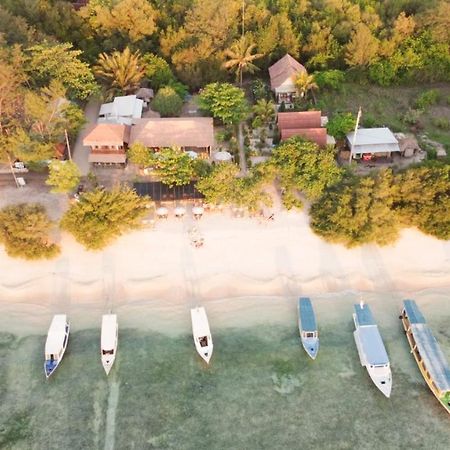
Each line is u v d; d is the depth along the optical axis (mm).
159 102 84562
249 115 87188
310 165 68875
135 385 53531
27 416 51031
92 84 83688
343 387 53406
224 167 68000
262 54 94562
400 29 97000
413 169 67438
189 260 64875
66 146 78875
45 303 61188
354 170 73688
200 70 91812
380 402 52094
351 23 98562
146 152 73125
